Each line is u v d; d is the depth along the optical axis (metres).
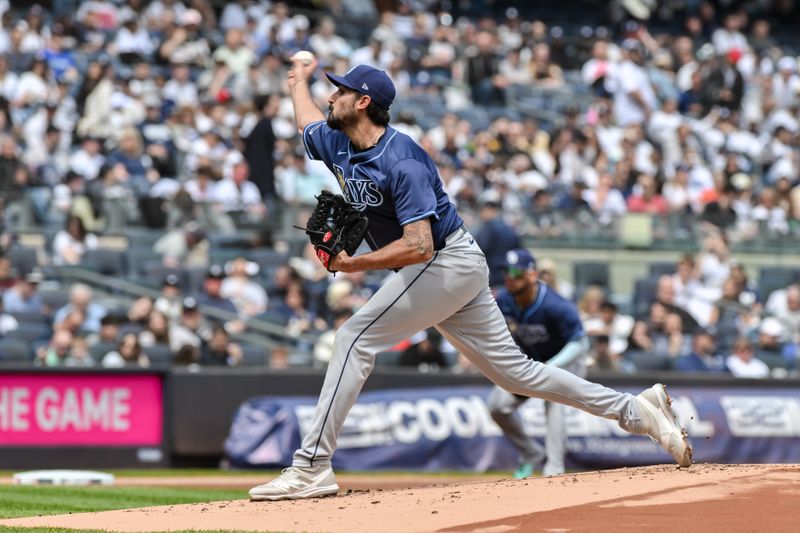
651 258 49.47
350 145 16.05
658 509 14.18
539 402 34.84
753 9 80.50
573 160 53.56
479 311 16.25
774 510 13.95
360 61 56.19
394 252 15.31
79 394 33.09
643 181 52.91
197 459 34.19
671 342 41.69
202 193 44.38
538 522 13.69
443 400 34.84
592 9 78.44
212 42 55.53
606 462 35.16
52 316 37.62
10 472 31.89
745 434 36.94
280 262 42.34
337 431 16.30
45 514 18.80
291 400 33.81
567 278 48.19
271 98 48.22
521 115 58.78
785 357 42.41
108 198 41.38
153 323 36.16
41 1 54.47
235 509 15.85
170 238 41.69
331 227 15.49
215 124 48.53
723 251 49.22
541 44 63.41
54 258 39.38
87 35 52.97
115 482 28.38
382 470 33.72
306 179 46.53
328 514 14.89
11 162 41.78
